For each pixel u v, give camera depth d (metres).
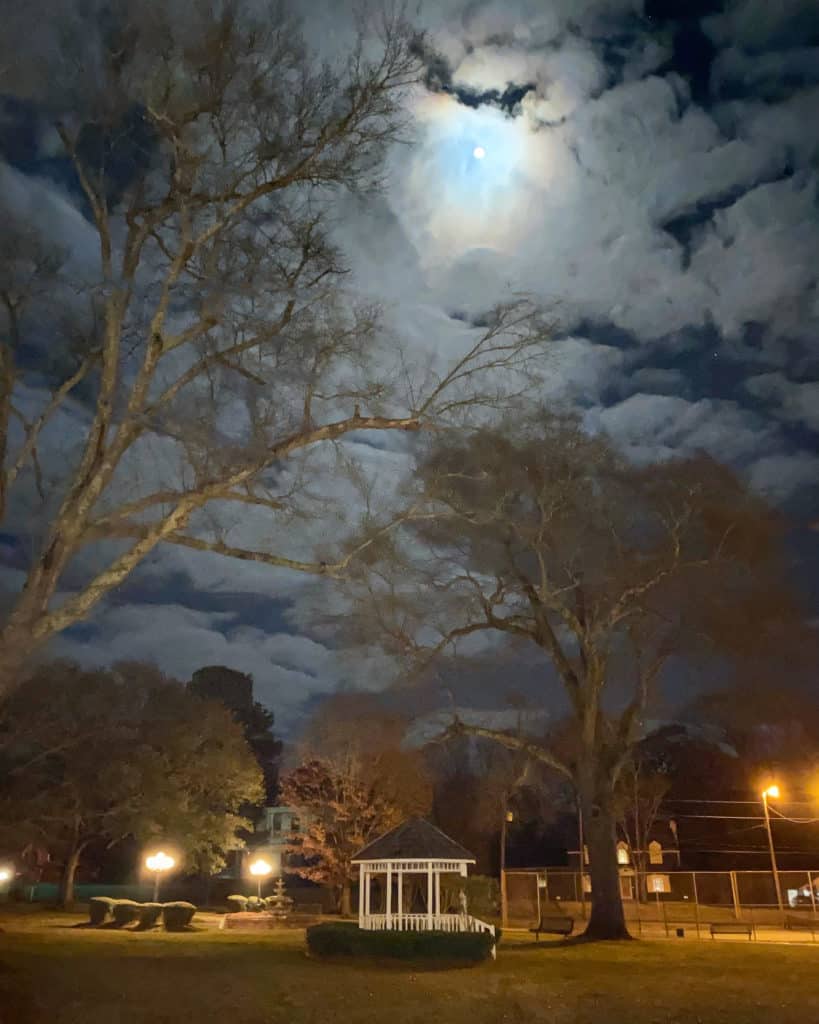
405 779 53.09
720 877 60.62
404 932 23.39
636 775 60.19
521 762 52.19
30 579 15.10
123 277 16.70
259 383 17.62
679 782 71.00
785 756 64.81
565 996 17.36
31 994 15.35
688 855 68.50
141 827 51.16
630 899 59.66
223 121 16.98
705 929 40.66
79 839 55.03
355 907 57.19
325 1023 14.41
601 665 33.25
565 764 33.88
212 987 17.28
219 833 55.38
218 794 56.62
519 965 22.64
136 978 18.09
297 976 19.39
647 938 34.00
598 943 29.17
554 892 63.81
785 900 58.03
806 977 20.38
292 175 17.45
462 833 66.88
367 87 17.34
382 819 52.12
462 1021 14.88
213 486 16.70
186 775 54.81
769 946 29.22
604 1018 15.34
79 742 49.31
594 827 31.94
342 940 23.14
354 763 52.25
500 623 33.38
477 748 65.50
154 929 38.44
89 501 15.49
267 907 49.09
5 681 14.52
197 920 47.75
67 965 19.78
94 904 40.03
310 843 53.03
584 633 32.88
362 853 28.73
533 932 36.66
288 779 56.19
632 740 32.88
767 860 64.94
